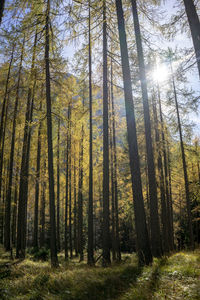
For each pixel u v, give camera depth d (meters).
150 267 5.40
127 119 6.94
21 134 14.56
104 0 7.65
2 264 9.11
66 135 15.19
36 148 15.81
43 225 20.45
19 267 7.93
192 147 14.25
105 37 9.48
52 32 7.93
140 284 4.21
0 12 4.00
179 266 5.12
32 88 10.57
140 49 8.43
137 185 6.43
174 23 7.34
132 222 22.75
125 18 8.81
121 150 14.65
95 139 13.74
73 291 4.29
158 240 7.56
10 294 4.57
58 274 5.69
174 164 16.56
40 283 5.06
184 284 3.95
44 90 10.25
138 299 3.58
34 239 15.76
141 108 12.62
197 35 6.10
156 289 3.84
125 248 30.30
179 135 13.30
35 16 7.28
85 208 24.02
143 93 8.54
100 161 15.38
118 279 4.72
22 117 13.43
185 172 14.12
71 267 7.32
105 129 9.33
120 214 17.14
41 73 9.52
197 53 6.11
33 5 6.62
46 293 4.34
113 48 10.05
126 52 7.35
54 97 10.05
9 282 5.79
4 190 19.78
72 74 10.34
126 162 14.30
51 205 8.45
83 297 4.05
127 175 14.62
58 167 17.78
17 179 13.89
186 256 6.66
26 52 8.28
